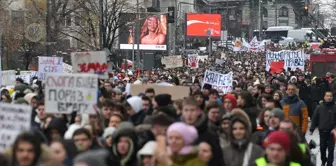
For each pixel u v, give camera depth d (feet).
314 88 193.06
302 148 67.41
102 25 273.75
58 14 275.39
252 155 66.49
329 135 118.01
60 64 153.48
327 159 119.96
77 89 77.10
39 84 152.35
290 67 251.60
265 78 232.53
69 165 60.90
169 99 88.43
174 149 57.88
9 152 53.57
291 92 115.03
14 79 174.09
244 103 94.84
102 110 84.69
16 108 61.57
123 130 62.69
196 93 96.63
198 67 360.48
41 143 53.42
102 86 113.91
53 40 270.26
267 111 84.23
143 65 411.34
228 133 68.95
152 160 58.13
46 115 77.92
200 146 59.31
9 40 339.57
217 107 80.59
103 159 45.96
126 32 396.57
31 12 333.83
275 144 56.85
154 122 65.41
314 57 277.64
